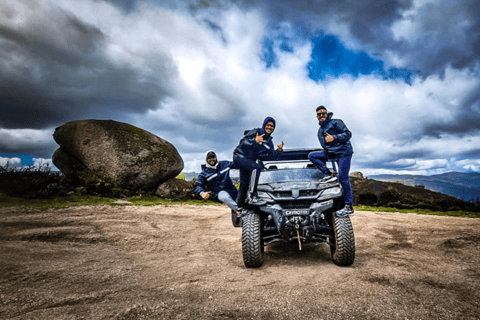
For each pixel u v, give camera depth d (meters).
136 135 12.58
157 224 6.59
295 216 3.54
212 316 2.06
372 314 2.07
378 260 3.79
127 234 5.37
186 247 4.76
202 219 7.74
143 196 11.62
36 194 8.58
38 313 2.07
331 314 2.08
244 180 4.06
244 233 3.54
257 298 2.43
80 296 2.42
